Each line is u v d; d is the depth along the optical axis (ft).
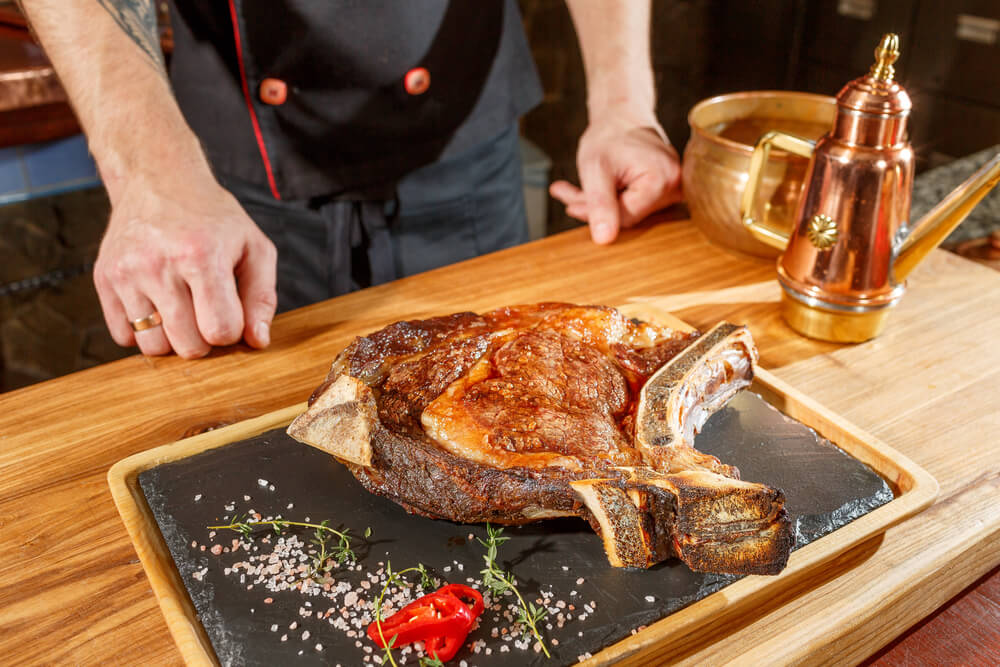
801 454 3.83
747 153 5.16
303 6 5.68
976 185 4.28
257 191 6.52
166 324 4.63
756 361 3.92
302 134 6.15
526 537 3.36
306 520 3.43
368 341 3.74
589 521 3.14
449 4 6.17
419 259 6.97
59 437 4.16
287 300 6.89
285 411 4.04
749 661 3.00
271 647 2.89
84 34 5.00
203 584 3.13
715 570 3.00
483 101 6.68
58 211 8.28
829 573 3.34
